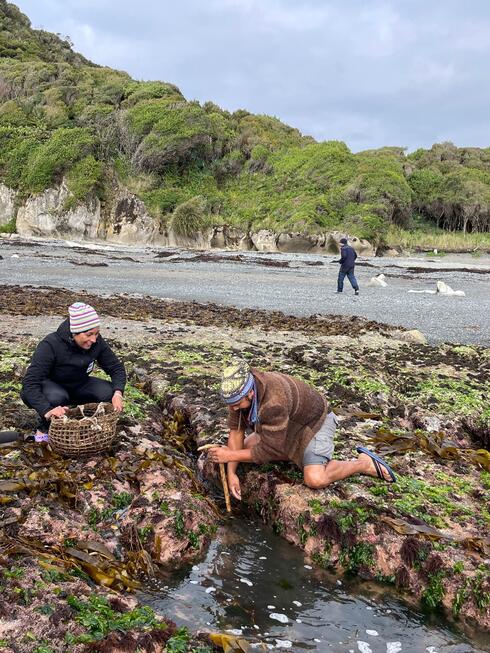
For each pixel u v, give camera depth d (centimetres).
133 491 517
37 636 329
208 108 7744
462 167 8069
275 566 468
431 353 1066
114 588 410
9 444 556
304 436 512
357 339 1170
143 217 5753
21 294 1719
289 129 7806
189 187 6328
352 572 468
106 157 6125
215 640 354
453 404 777
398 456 614
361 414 714
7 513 452
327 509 497
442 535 460
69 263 3181
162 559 464
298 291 2238
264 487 548
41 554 407
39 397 546
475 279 3106
